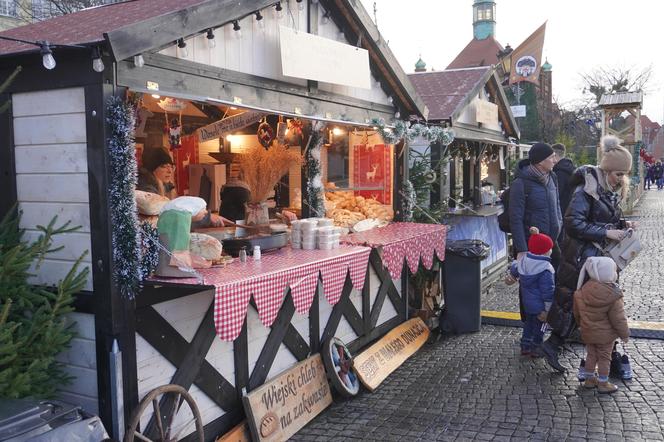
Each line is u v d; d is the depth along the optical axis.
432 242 5.82
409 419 4.37
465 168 9.88
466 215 8.29
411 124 6.82
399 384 5.11
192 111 5.70
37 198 3.32
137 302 3.22
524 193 5.85
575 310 4.80
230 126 5.22
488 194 10.34
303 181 5.29
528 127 31.50
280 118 5.23
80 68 3.04
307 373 4.53
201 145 6.27
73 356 3.28
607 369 4.69
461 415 4.40
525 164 5.96
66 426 2.52
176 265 3.22
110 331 3.10
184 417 3.56
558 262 6.12
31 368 2.94
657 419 4.21
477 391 4.88
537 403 4.58
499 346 6.10
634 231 4.84
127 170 3.05
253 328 4.12
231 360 3.94
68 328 3.24
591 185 4.87
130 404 3.19
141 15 3.75
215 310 3.07
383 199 6.62
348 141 6.55
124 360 3.15
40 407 2.54
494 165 11.90
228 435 3.80
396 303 6.32
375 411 4.54
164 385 3.27
